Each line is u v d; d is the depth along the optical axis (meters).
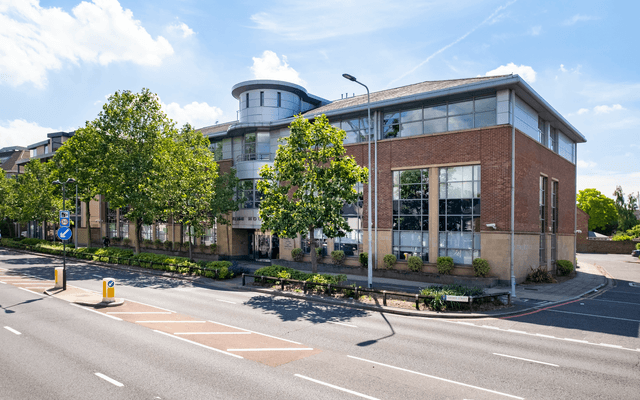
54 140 59.38
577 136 34.41
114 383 8.05
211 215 32.00
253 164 33.38
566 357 10.28
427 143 25.19
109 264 30.58
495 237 22.50
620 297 20.06
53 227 57.78
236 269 24.28
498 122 22.88
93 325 12.75
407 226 25.94
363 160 27.94
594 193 75.38
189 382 8.14
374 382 8.31
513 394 7.87
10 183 54.28
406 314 15.38
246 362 9.45
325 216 19.16
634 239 53.53
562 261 29.19
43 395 7.44
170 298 17.72
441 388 8.07
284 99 35.62
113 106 30.66
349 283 22.86
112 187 30.45
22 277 23.70
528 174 24.88
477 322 14.26
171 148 30.22
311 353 10.23
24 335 11.52
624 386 8.39
